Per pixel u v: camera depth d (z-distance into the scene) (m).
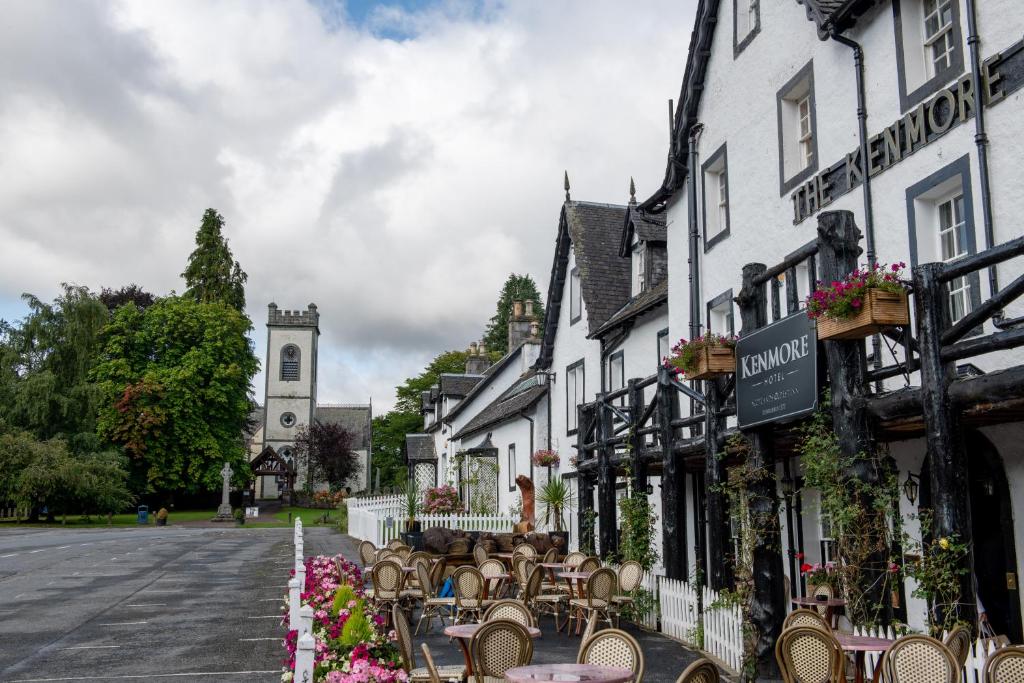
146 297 71.19
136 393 56.00
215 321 60.88
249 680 9.59
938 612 7.66
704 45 16.53
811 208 12.92
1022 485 9.36
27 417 50.00
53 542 31.66
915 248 10.60
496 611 8.43
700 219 16.72
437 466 50.12
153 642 11.88
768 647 9.91
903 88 10.97
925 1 10.94
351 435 80.06
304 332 85.75
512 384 39.09
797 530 13.62
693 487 16.89
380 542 27.12
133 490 57.12
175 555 25.86
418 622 13.92
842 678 6.79
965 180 9.80
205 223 75.25
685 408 17.61
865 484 8.23
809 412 9.05
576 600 13.30
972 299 9.74
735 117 15.48
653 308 19.55
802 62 13.33
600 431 17.22
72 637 12.28
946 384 7.27
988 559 9.95
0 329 52.97
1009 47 9.26
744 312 10.91
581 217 25.94
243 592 17.16
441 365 80.75
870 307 7.85
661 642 12.59
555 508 22.48
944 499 7.10
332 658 7.88
